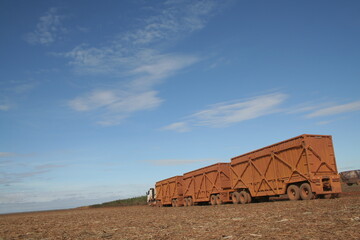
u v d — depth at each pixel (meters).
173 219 13.98
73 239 9.33
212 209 19.75
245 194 24.50
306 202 16.66
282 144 21.02
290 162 20.28
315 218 9.49
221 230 8.75
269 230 7.99
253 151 23.80
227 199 26.91
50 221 19.20
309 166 18.72
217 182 27.69
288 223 8.95
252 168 23.92
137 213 21.61
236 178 25.89
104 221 15.70
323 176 18.83
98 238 9.12
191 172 32.88
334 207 12.35
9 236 11.52
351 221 8.28
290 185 20.28
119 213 23.11
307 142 19.12
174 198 36.22
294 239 6.55
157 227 10.95
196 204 32.53
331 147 20.02
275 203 19.17
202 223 11.09
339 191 19.06
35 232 12.52
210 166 28.92
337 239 6.23
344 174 35.41
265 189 22.48
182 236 8.23
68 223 16.16
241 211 15.27
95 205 55.12
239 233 7.90
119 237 9.02
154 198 43.16
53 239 9.75
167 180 37.97
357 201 14.27
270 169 22.05
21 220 23.05
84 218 19.62
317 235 6.77
